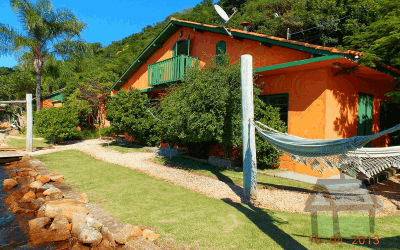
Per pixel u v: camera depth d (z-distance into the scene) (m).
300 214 5.07
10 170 9.81
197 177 8.09
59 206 5.17
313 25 17.17
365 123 10.02
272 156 8.64
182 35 13.54
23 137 21.02
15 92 27.44
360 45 9.31
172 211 5.19
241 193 6.45
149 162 10.66
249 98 5.94
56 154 12.70
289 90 8.89
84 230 4.16
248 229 4.32
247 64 5.91
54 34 20.73
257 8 25.94
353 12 15.07
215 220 4.71
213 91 7.46
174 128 8.37
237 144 8.05
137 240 3.84
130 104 13.40
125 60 39.53
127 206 5.48
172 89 9.95
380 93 11.16
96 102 20.44
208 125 7.28
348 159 3.18
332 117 8.12
